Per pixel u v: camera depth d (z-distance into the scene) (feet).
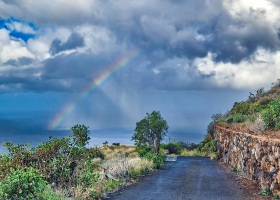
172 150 137.90
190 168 73.31
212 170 69.56
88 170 38.63
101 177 48.93
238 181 53.21
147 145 98.27
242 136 63.93
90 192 38.14
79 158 39.75
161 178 56.49
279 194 37.91
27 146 37.68
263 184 44.62
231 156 79.10
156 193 42.88
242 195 41.50
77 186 37.35
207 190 45.21
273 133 55.26
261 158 47.03
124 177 53.72
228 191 44.39
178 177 57.98
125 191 44.01
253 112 103.24
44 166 37.45
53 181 37.68
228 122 109.40
